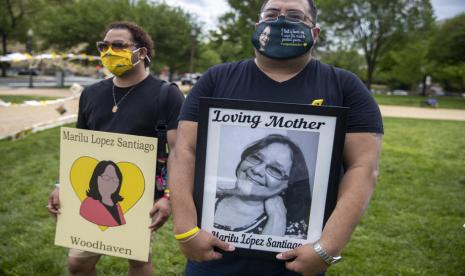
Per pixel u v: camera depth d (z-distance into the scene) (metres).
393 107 26.14
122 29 2.16
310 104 1.50
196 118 1.60
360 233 4.23
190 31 31.81
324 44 38.25
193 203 1.52
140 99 2.17
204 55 42.72
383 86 67.56
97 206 2.02
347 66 42.91
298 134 1.46
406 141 10.84
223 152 1.50
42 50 26.86
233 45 18.17
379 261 3.62
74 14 26.39
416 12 35.72
